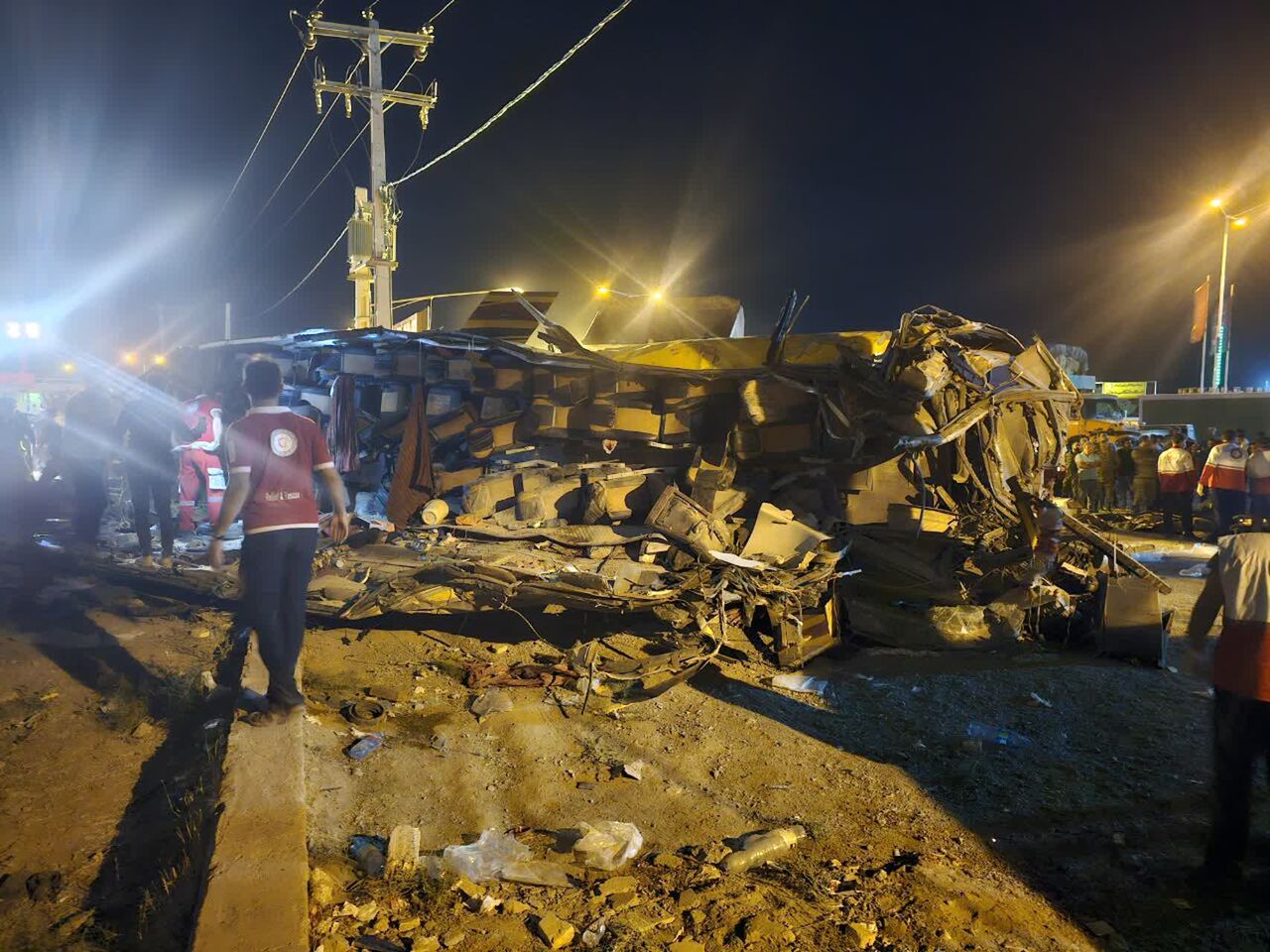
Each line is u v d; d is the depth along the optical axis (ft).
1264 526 37.60
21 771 14.11
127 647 19.94
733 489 25.23
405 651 20.20
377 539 25.27
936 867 11.93
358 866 11.29
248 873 10.10
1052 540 23.06
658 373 25.93
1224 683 11.87
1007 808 13.87
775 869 11.76
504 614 22.47
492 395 29.22
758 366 25.62
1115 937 10.56
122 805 13.09
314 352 34.14
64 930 10.02
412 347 30.22
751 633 21.84
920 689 19.26
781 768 15.08
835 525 24.59
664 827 12.85
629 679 18.33
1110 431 60.29
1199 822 13.53
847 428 24.29
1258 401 70.38
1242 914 11.13
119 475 45.93
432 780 13.85
